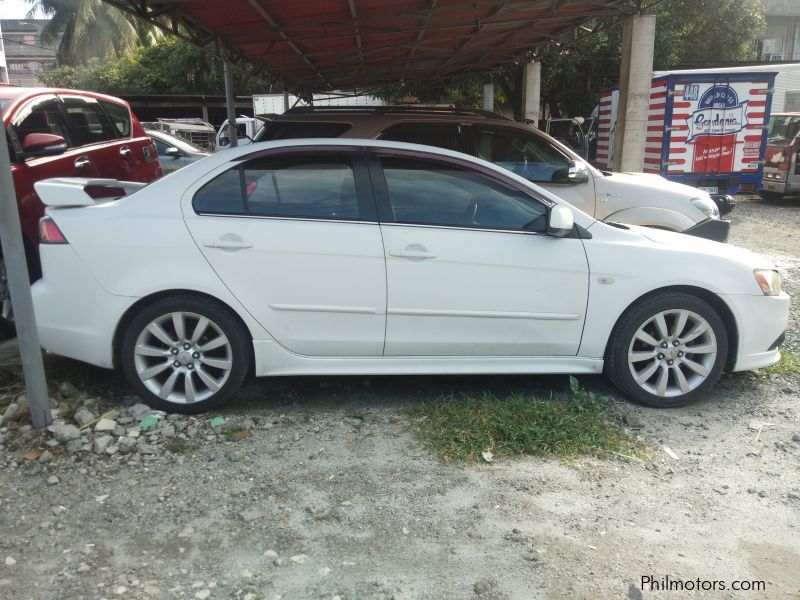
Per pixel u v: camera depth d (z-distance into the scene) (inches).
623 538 112.2
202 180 152.4
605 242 159.0
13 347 199.5
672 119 521.7
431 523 115.2
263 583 99.2
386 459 136.5
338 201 154.5
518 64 507.5
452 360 159.0
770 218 524.4
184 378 152.9
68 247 148.0
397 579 100.8
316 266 150.5
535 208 159.5
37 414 141.1
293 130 277.4
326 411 159.6
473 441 142.3
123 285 147.6
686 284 157.9
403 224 153.6
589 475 132.0
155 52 1268.5
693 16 845.8
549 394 171.3
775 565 105.9
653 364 162.6
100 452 135.6
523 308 156.3
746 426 155.3
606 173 285.9
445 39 366.0
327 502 120.7
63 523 112.9
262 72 417.1
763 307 163.2
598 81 864.9
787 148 584.7
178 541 108.7
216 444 141.7
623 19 345.1
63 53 1412.4
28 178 198.4
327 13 271.3
